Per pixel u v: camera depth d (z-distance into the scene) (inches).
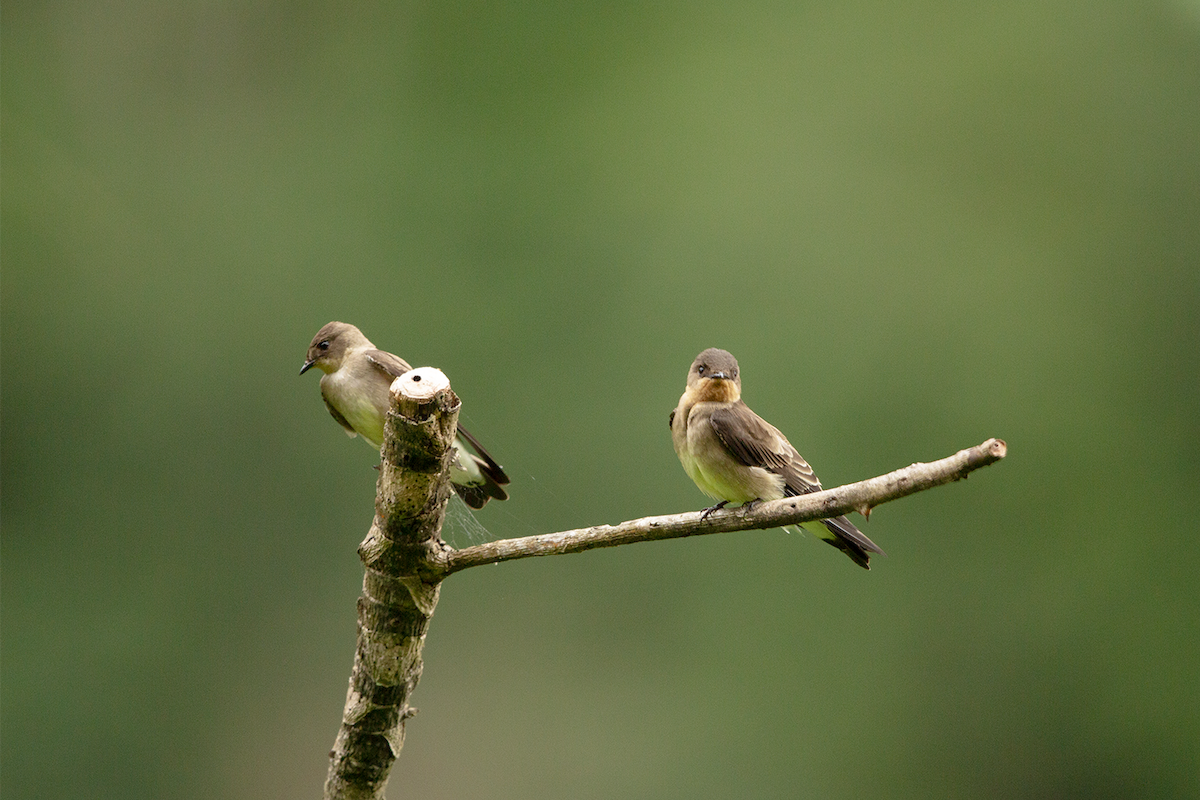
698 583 618.8
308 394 639.8
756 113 693.9
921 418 634.8
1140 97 696.4
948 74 700.7
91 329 607.5
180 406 622.2
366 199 676.7
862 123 697.6
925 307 652.7
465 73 701.3
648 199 674.2
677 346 645.3
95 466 606.2
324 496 628.7
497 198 677.3
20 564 587.5
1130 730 609.0
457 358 649.6
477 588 610.5
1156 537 630.5
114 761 571.5
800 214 668.7
